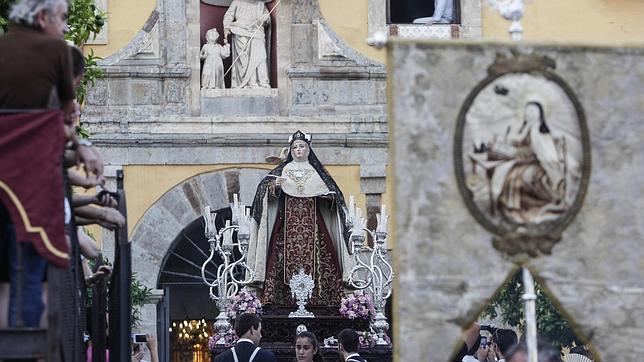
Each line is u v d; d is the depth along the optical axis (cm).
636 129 2286
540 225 2267
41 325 2138
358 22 7131
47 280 2081
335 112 7038
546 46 2272
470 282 2250
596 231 2278
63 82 2156
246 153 6981
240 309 4919
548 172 2264
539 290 6269
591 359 4525
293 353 4922
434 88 2256
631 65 2286
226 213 7031
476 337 4025
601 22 7169
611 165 2283
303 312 5000
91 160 2280
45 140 2072
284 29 7062
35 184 2062
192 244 6994
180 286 7488
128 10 7012
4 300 2202
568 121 2278
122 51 6975
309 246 5084
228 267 5084
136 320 6694
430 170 2252
